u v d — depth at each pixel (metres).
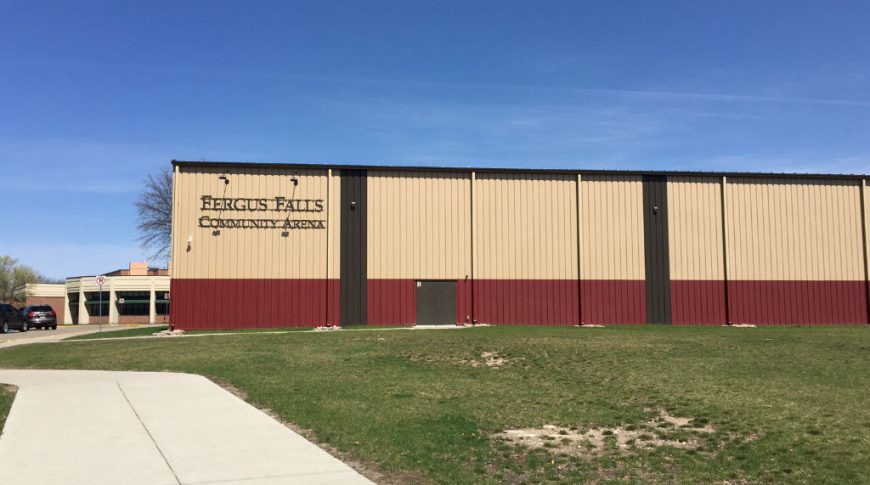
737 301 35.34
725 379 14.80
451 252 34.28
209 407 11.81
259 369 17.06
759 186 36.16
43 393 13.40
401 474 7.99
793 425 10.22
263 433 9.81
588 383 14.77
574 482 7.79
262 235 33.16
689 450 9.12
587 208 35.09
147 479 7.51
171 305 32.19
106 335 33.34
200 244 32.66
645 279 35.00
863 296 36.31
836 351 19.98
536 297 34.47
